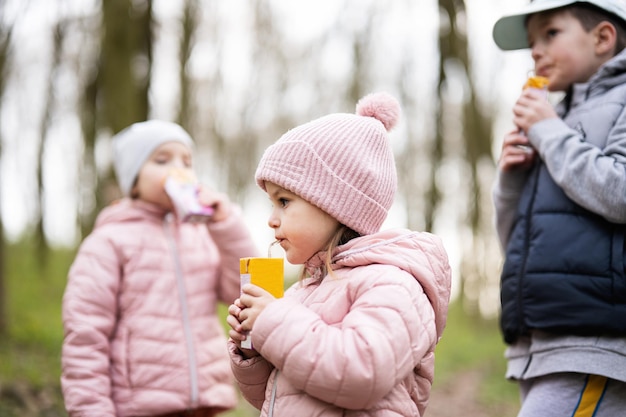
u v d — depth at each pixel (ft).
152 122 10.37
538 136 7.61
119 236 9.48
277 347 5.42
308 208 6.00
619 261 6.89
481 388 27.17
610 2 7.87
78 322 8.86
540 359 7.23
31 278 30.50
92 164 18.83
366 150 6.14
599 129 7.46
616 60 7.54
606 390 6.88
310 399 5.63
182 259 9.73
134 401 8.88
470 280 37.01
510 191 8.33
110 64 16.57
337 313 5.80
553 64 8.01
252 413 18.04
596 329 6.88
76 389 8.66
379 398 5.31
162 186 9.82
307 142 6.02
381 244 5.94
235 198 32.89
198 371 9.22
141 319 9.15
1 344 19.38
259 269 5.79
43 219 21.38
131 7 16.58
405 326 5.41
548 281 7.18
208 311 9.71
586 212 7.20
